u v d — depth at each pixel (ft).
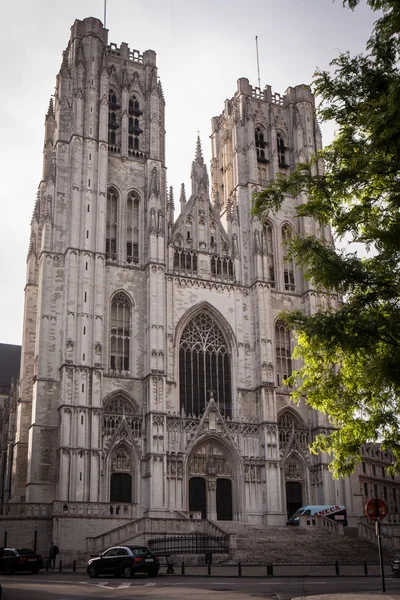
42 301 280.10
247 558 203.51
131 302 293.64
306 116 361.71
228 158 364.79
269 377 300.61
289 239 115.65
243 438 290.56
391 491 433.48
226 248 325.01
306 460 300.61
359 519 283.18
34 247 328.70
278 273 330.75
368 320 102.94
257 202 115.03
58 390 270.46
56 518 230.89
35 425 262.67
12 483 316.40
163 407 272.92
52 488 257.75
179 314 300.61
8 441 353.51
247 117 348.59
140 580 151.23
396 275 102.53
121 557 160.66
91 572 163.73
